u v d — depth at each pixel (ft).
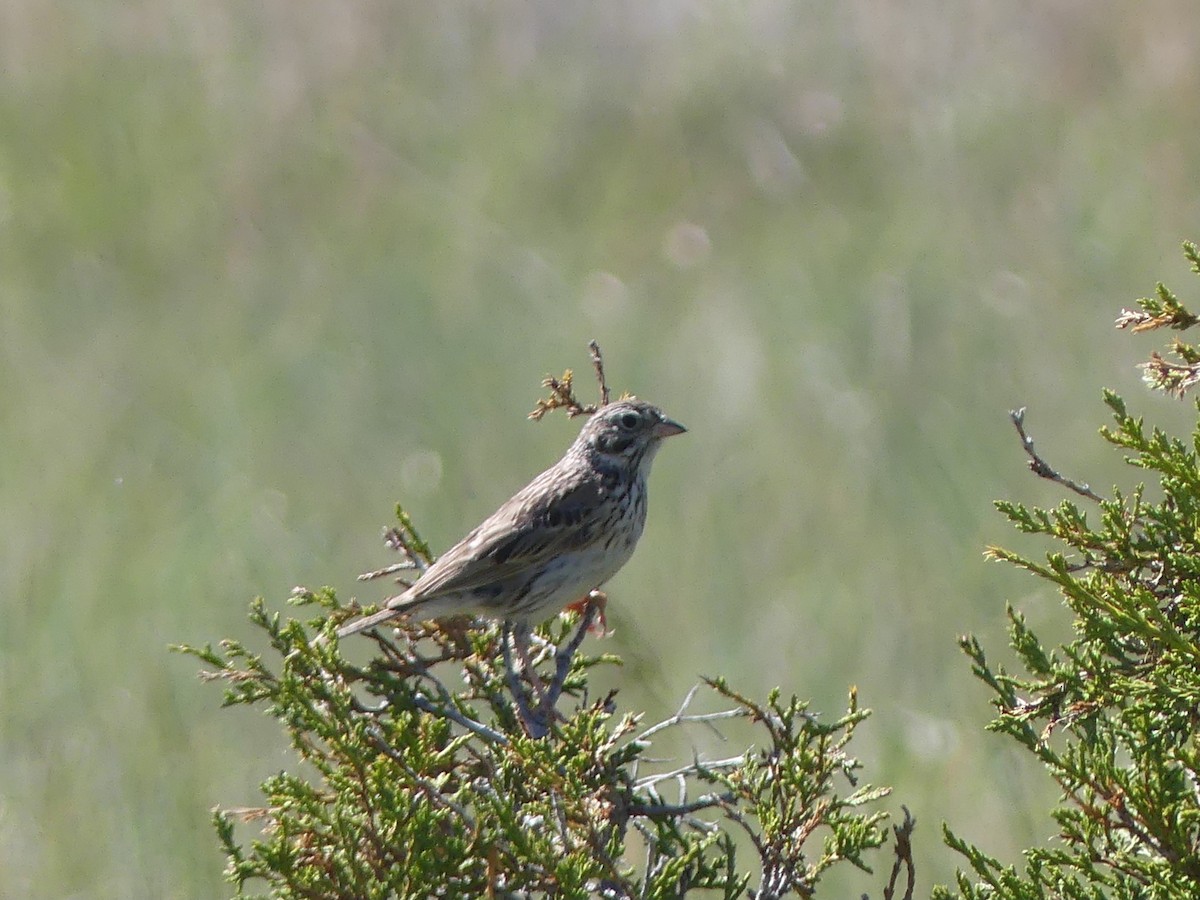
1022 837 33.09
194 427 51.80
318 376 54.24
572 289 60.39
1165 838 18.38
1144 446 19.22
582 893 18.74
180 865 34.22
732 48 72.84
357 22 75.61
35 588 42.65
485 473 48.39
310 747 20.79
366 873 19.60
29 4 77.82
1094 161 62.39
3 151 69.26
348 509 46.65
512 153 69.36
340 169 68.64
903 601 41.24
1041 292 54.34
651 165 67.56
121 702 38.65
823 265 59.21
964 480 45.50
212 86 72.74
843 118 68.13
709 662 40.06
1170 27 69.15
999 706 20.15
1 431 51.70
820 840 33.37
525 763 20.10
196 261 63.87
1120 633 18.76
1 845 34.76
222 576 43.62
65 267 63.26
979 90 68.28
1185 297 53.21
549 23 76.33
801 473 47.24
